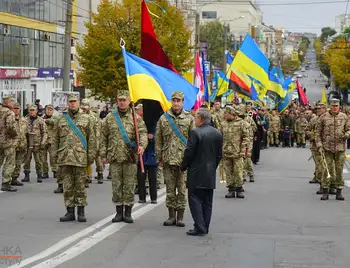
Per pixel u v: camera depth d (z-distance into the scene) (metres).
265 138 36.00
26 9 43.06
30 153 18.17
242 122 15.54
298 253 9.66
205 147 10.59
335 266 8.91
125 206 11.74
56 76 46.28
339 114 15.36
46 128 18.14
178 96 11.37
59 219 11.97
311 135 18.55
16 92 40.66
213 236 10.77
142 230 11.09
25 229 11.02
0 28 38.94
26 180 18.28
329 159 15.50
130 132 11.37
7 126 15.83
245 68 23.27
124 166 11.55
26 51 43.25
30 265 8.55
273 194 16.64
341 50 79.06
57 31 49.34
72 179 11.73
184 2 69.06
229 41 93.88
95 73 35.22
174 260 9.07
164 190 16.61
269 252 9.70
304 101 47.34
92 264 8.71
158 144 11.48
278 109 39.41
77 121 11.46
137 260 9.01
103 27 35.44
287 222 12.38
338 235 11.12
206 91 23.66
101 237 10.42
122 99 11.32
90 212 12.97
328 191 15.69
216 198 15.70
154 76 12.29
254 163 25.94
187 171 10.88
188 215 12.85
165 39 35.00
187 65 37.09
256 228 11.65
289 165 25.80
